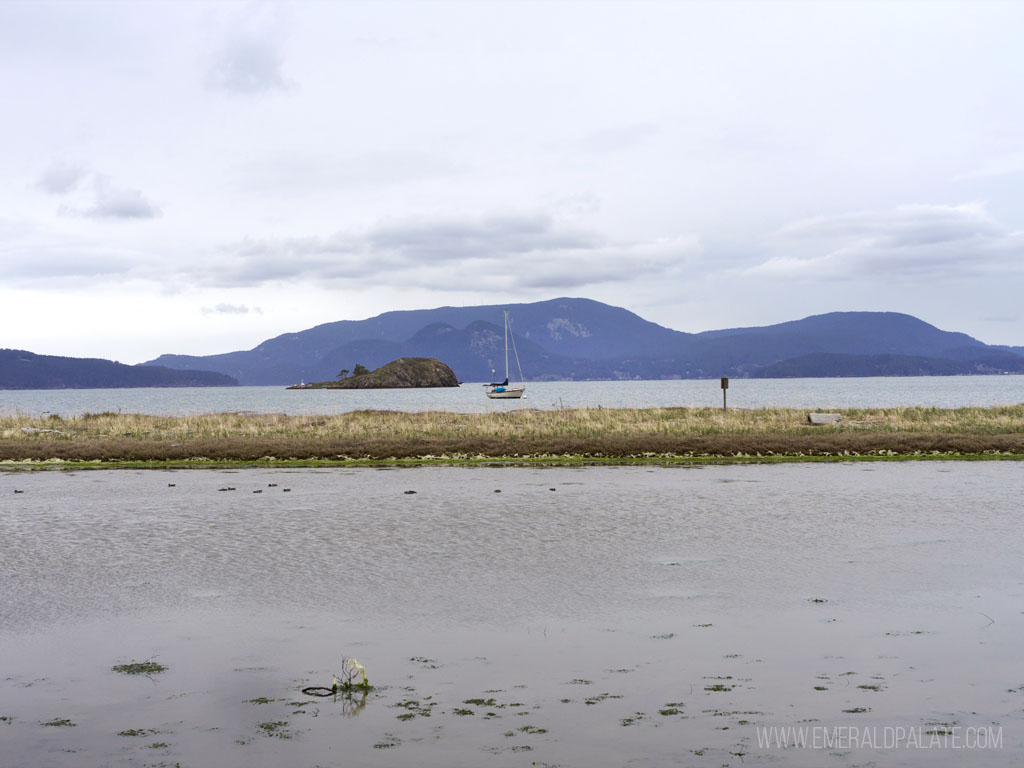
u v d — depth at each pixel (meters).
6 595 14.45
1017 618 12.51
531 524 20.80
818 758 8.06
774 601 13.61
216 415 59.56
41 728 8.96
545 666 10.73
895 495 25.16
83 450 38.84
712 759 8.04
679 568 15.98
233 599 14.07
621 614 13.02
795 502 24.03
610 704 9.44
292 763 8.03
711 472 31.89
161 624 12.75
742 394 153.88
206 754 8.26
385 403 129.38
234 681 10.34
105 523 21.52
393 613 13.19
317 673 10.60
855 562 16.30
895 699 9.50
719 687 9.91
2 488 29.05
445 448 38.88
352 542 18.75
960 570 15.53
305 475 32.38
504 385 136.25
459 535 19.45
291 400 162.00
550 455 37.66
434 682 10.20
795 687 9.89
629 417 51.25
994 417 49.16
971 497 24.58
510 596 14.09
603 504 23.97
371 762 8.03
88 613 13.35
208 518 22.14
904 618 12.59
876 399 118.62
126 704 9.62
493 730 8.76
